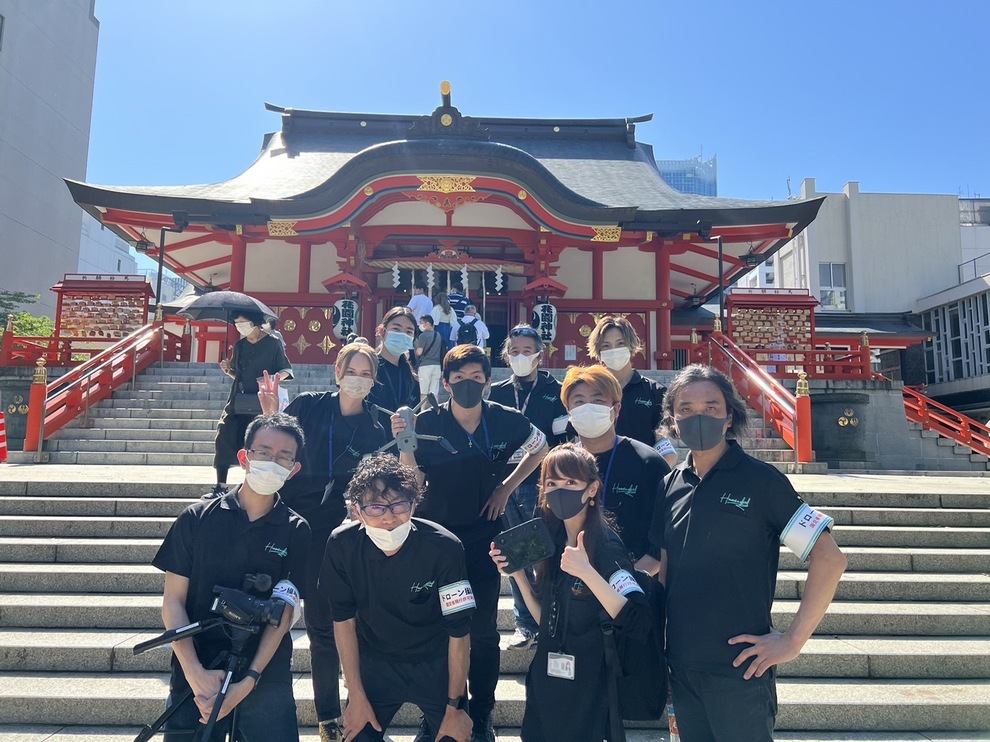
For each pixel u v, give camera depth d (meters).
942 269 29.73
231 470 7.61
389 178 14.47
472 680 3.12
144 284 14.98
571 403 3.04
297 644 3.99
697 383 2.45
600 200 17.28
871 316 24.31
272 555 2.62
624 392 3.83
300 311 17.02
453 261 15.95
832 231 30.33
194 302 4.68
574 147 22.34
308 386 10.95
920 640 4.24
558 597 2.64
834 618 4.37
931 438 12.30
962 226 31.97
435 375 7.96
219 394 10.79
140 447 9.01
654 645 2.39
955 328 25.70
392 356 4.27
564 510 2.51
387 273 17.45
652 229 15.45
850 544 5.62
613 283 18.03
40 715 3.51
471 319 11.60
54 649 3.89
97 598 4.51
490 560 3.23
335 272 17.44
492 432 3.33
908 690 3.73
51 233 31.81
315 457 3.44
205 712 2.36
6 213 28.98
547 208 14.83
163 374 11.66
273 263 17.66
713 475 2.42
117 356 10.71
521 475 3.34
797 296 14.95
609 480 3.06
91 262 45.44
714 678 2.24
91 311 14.99
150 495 6.07
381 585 2.66
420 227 16.00
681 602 2.36
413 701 2.78
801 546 2.22
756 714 2.21
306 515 3.38
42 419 8.89
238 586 2.57
